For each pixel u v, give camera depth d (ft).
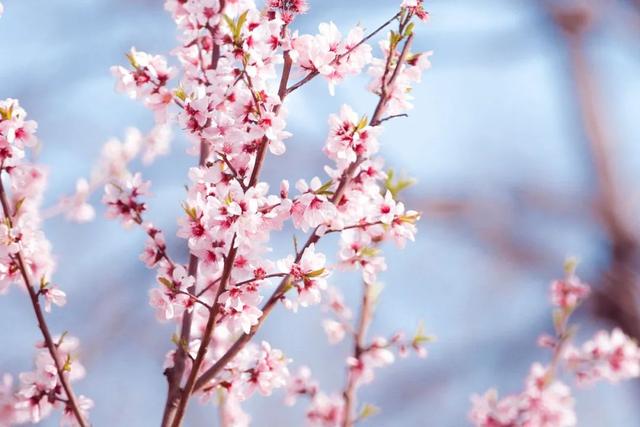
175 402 6.79
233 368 6.84
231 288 6.65
